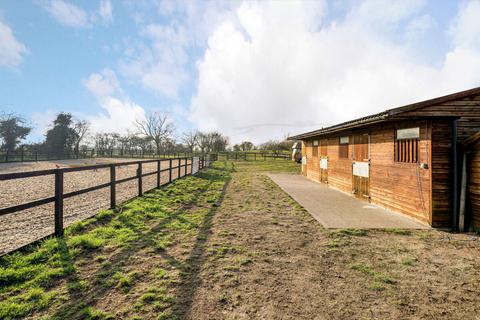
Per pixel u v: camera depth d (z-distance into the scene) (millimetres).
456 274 3121
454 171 5062
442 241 4297
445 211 5086
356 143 8328
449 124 5117
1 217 5293
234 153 42250
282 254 3684
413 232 4777
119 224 4824
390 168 6457
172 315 2266
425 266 3334
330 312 2346
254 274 3062
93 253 3537
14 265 3006
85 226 4594
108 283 2760
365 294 2660
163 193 8250
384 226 5113
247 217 5707
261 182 12016
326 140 11195
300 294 2643
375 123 6742
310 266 3307
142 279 2881
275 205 7039
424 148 5309
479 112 5258
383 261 3479
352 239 4375
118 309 2330
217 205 6918
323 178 11562
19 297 2449
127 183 10867
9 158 26516
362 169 7883
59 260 3252
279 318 2254
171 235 4379
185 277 2951
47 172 3896
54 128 33688
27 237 4070
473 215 4848
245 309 2373
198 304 2438
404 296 2633
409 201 5742
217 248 3859
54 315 2223
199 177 13586
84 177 13047
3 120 30047
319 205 7047
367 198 7566
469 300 2572
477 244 4156
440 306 2467
